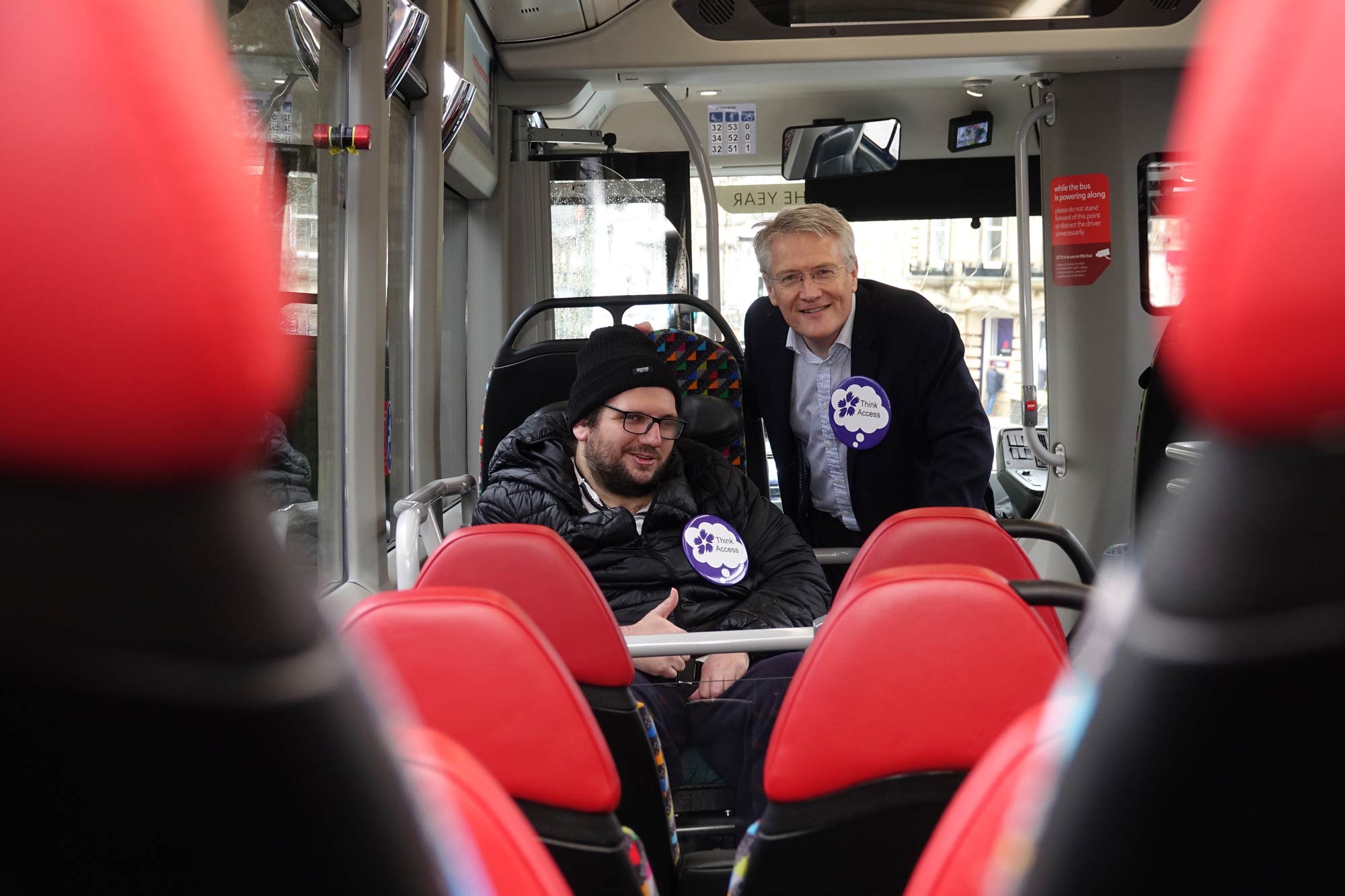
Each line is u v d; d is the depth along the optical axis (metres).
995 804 0.47
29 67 0.25
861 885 0.95
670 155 4.86
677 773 1.54
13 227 0.25
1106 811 0.35
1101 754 0.35
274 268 0.29
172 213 0.25
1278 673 0.32
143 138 0.25
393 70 2.68
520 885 0.44
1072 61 4.39
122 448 0.27
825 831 0.91
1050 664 0.83
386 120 2.69
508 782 0.87
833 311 2.92
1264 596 0.31
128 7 0.25
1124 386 4.68
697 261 5.16
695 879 1.53
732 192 5.27
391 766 0.34
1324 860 0.36
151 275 0.25
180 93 0.26
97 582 0.29
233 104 0.28
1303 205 0.25
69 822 0.34
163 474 0.27
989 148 5.28
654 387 2.52
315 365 2.53
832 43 4.21
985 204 5.32
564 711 0.86
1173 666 0.32
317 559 2.55
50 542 0.29
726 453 2.99
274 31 2.18
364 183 2.63
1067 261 4.69
